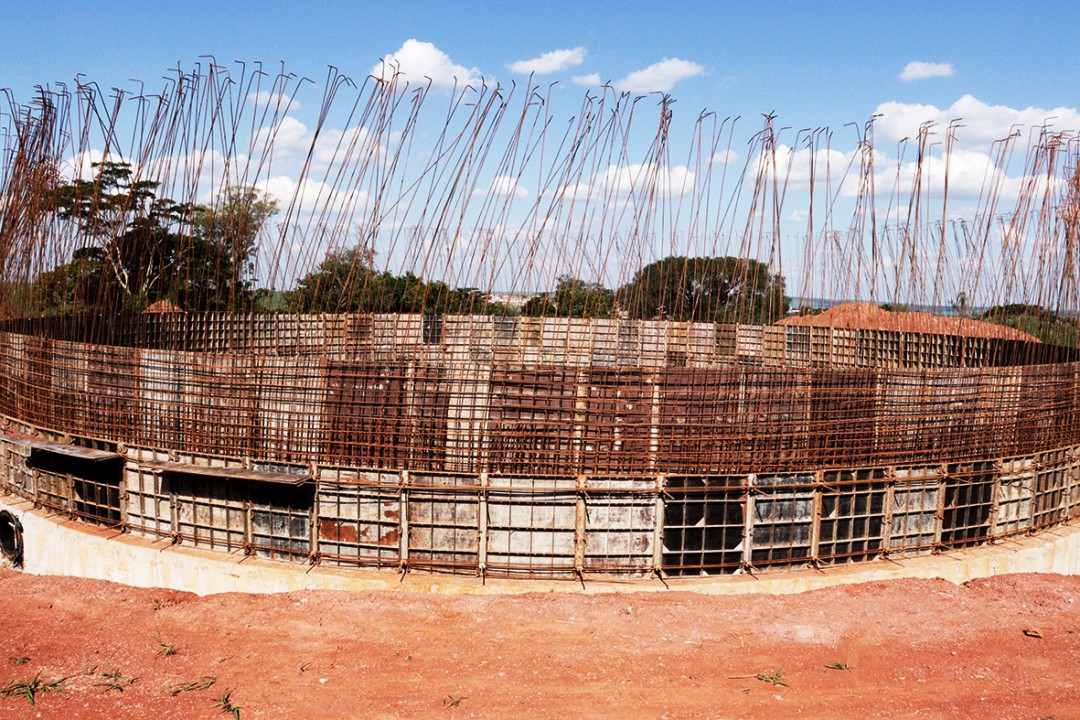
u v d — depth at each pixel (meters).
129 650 7.26
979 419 10.25
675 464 9.01
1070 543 10.70
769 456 9.20
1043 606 8.73
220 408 9.38
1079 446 11.37
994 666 7.24
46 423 10.66
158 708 6.19
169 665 6.96
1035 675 7.09
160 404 9.71
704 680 6.80
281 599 8.47
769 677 6.87
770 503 9.23
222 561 9.08
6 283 12.74
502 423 8.91
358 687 6.56
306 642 7.45
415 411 9.11
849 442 9.50
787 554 9.37
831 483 9.34
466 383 9.05
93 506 10.21
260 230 14.98
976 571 9.79
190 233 10.95
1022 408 10.58
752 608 8.38
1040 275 11.98
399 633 7.63
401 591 8.63
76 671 6.83
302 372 9.28
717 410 9.17
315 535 9.12
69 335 14.04
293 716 6.07
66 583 9.17
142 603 8.52
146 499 9.79
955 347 17.06
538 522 8.90
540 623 7.88
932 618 8.27
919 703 6.51
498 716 6.11
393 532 9.01
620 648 7.36
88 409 10.20
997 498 10.34
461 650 7.28
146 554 9.33
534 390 9.09
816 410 9.41
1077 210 11.52
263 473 8.98
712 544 9.12
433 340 19.12
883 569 9.43
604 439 8.92
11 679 6.68
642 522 8.99
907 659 7.34
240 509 9.32
